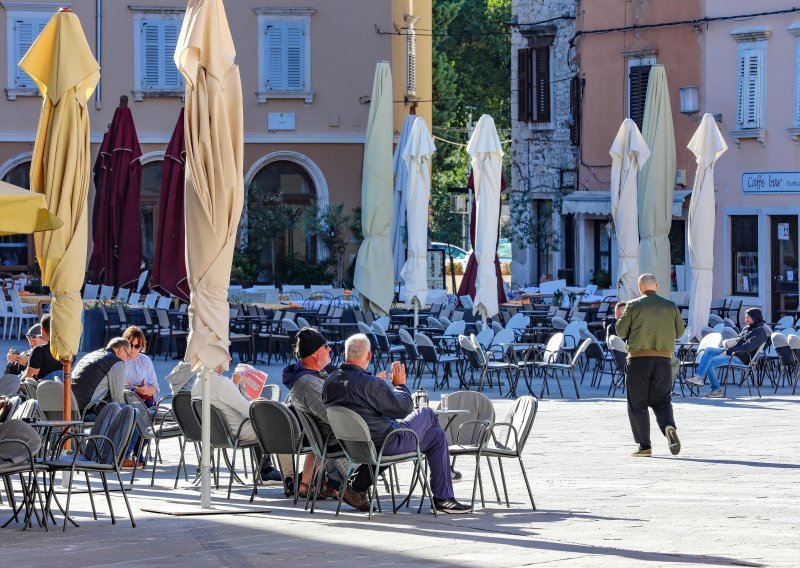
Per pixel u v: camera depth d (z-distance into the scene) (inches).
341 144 1844.2
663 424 674.2
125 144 1237.7
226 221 521.7
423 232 1079.6
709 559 391.9
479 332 1048.8
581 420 835.4
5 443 474.6
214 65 517.0
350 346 502.9
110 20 1802.4
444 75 2832.2
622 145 1112.2
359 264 1119.6
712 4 1584.6
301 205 1846.7
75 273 585.0
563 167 1891.0
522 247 1878.7
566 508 515.8
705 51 1595.7
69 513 516.4
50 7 1788.9
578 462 661.3
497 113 3063.5
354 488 513.3
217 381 556.1
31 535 458.3
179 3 1808.6
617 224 1115.9
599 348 1026.1
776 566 378.6
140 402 610.2
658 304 674.8
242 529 466.0
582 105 1777.8
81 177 583.2
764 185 1518.2
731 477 605.3
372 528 465.7
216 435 561.6
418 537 442.3
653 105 1176.2
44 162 582.6
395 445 497.4
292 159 1835.6
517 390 1014.4
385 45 1857.8
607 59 1732.3
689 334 1099.3
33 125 1782.7
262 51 1833.2
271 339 1229.1
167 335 1261.1
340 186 1845.5
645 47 1678.2
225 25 528.7
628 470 631.8
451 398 557.6
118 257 1235.9
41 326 677.3
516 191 1959.9
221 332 521.7
